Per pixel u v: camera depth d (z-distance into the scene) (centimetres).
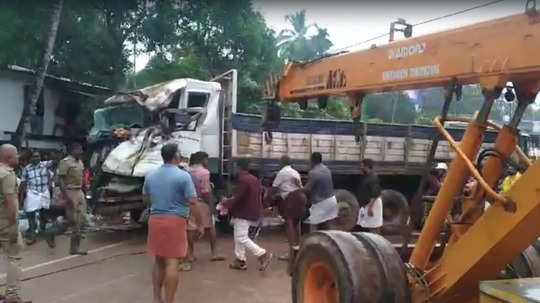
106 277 738
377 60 514
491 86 396
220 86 1087
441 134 445
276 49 2270
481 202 434
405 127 1248
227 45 2042
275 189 862
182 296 651
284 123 1118
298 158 1130
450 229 460
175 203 559
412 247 498
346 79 557
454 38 431
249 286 701
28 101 1422
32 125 1606
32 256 868
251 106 1978
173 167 570
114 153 1018
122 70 1795
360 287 411
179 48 2012
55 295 649
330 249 438
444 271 425
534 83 401
